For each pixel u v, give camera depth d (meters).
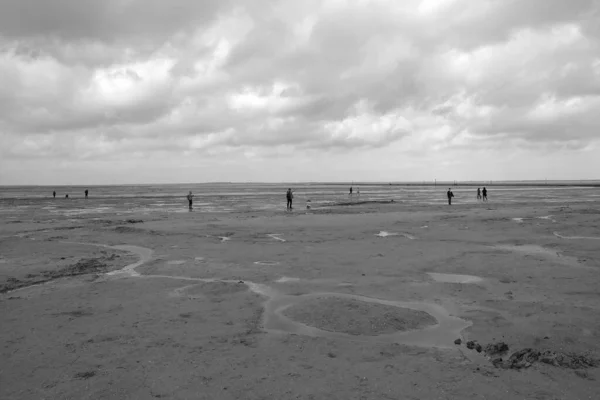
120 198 77.06
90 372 5.89
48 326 7.89
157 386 5.45
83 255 16.00
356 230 22.73
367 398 5.09
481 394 5.16
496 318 8.17
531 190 107.88
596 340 6.90
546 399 5.03
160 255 15.93
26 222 29.28
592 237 18.72
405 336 7.42
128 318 8.39
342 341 7.11
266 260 14.61
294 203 53.09
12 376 5.79
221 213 36.22
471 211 35.06
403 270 12.71
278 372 5.87
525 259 14.00
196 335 7.42
